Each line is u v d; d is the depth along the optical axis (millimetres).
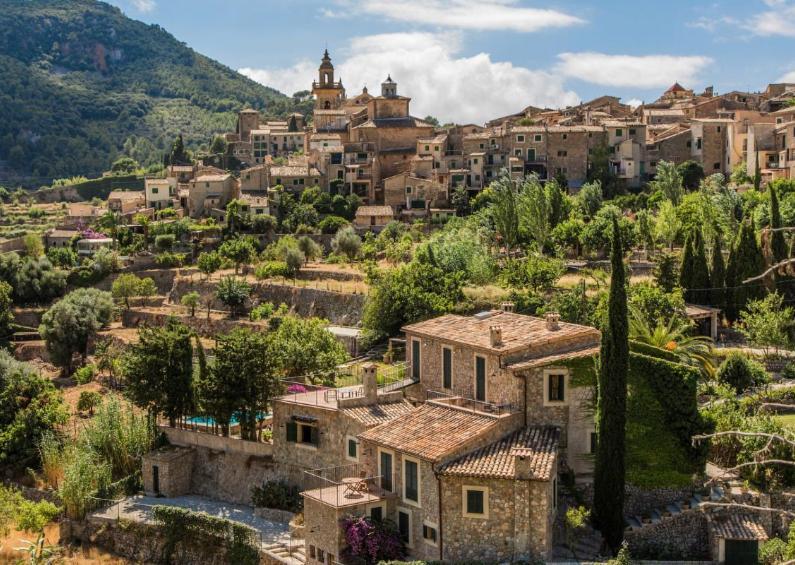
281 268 154125
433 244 122938
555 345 63500
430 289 106062
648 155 191000
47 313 144500
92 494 75688
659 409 60344
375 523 58531
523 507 54719
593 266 127938
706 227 115875
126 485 78625
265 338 81875
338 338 108750
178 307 157375
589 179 188375
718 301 103188
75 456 80125
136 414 89812
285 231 186750
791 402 76688
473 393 65062
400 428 61625
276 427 72312
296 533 65188
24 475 88250
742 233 102750
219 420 76375
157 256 179500
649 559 56656
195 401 82250
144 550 70062
